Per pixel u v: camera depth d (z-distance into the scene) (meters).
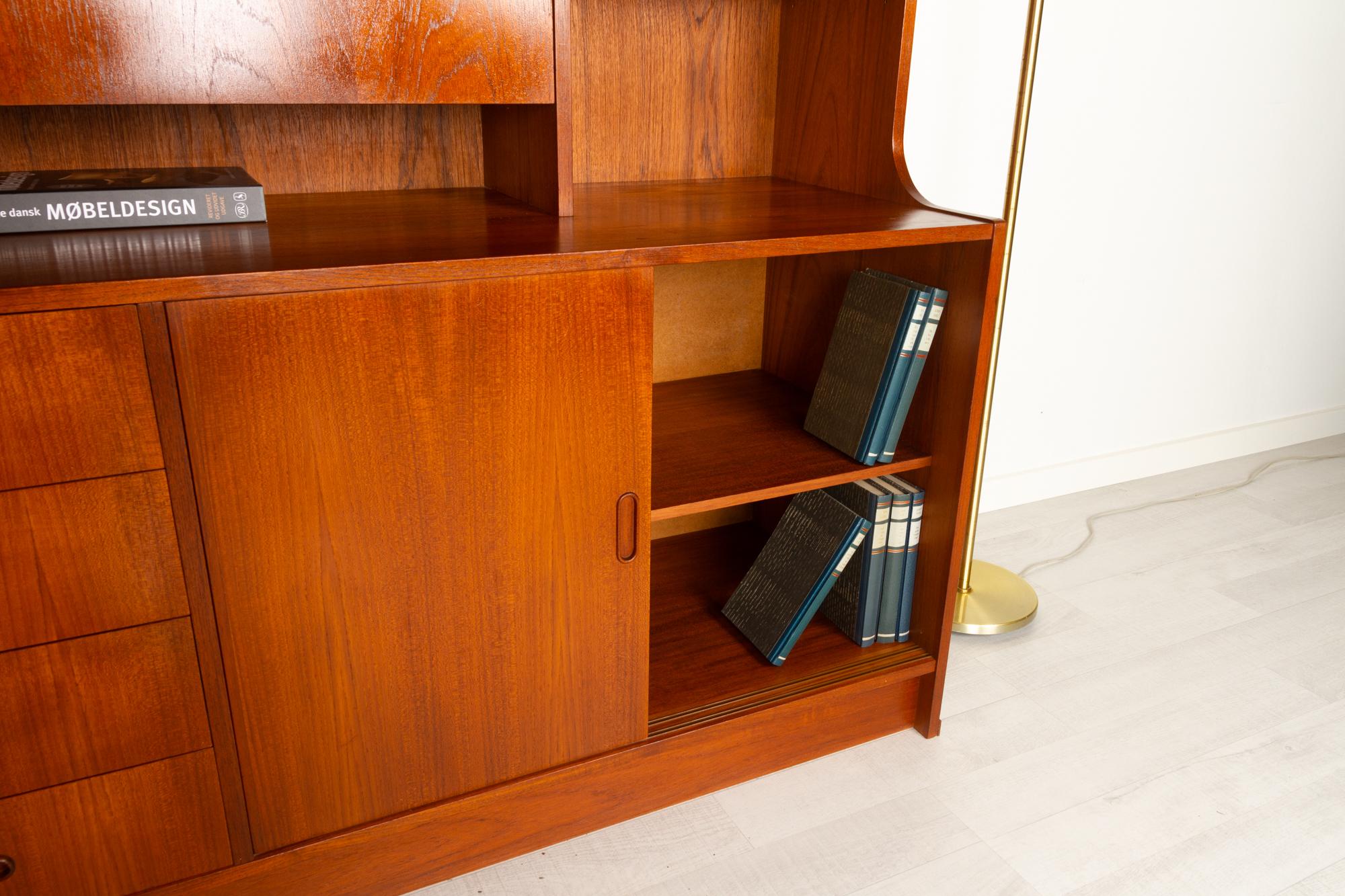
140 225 1.08
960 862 1.35
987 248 1.30
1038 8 1.54
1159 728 1.63
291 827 1.14
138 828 1.06
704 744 1.41
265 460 0.98
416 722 1.17
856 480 1.50
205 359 0.92
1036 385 2.32
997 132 1.97
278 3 1.01
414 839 1.24
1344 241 2.69
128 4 0.95
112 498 0.93
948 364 1.41
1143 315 2.41
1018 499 2.43
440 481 1.07
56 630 0.94
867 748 1.57
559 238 1.11
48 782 0.99
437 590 1.12
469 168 1.43
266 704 1.07
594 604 1.23
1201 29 2.16
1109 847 1.38
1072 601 2.01
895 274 1.47
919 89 1.82
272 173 1.31
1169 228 2.34
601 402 1.14
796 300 1.69
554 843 1.36
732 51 1.55
